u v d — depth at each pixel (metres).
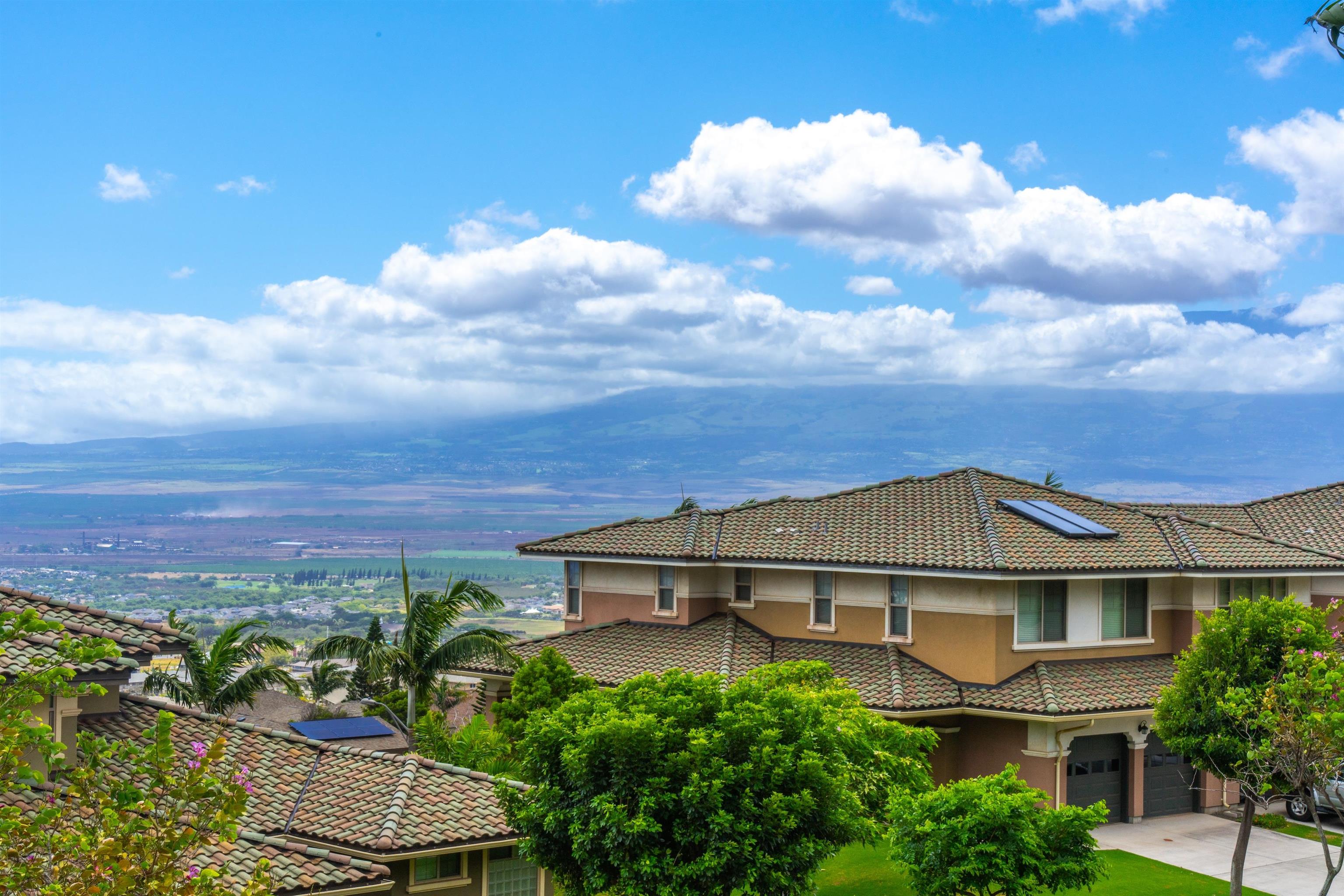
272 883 17.03
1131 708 29.52
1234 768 21.70
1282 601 22.75
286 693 45.75
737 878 15.92
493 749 28.41
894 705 29.22
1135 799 30.69
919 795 20.02
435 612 36.38
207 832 10.91
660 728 16.52
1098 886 25.11
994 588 30.48
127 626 21.36
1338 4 14.88
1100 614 32.25
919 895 18.78
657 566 36.72
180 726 22.05
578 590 39.16
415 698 37.16
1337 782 28.45
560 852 17.28
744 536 35.91
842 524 35.06
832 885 25.27
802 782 16.44
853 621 33.38
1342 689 18.91
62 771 10.68
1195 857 27.55
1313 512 40.84
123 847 10.04
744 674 32.03
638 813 16.20
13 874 10.15
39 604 21.28
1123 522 34.88
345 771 21.28
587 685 30.36
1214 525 35.47
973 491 35.41
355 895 18.02
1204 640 22.47
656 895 16.03
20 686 10.97
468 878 19.78
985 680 30.48
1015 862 17.69
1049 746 29.31
